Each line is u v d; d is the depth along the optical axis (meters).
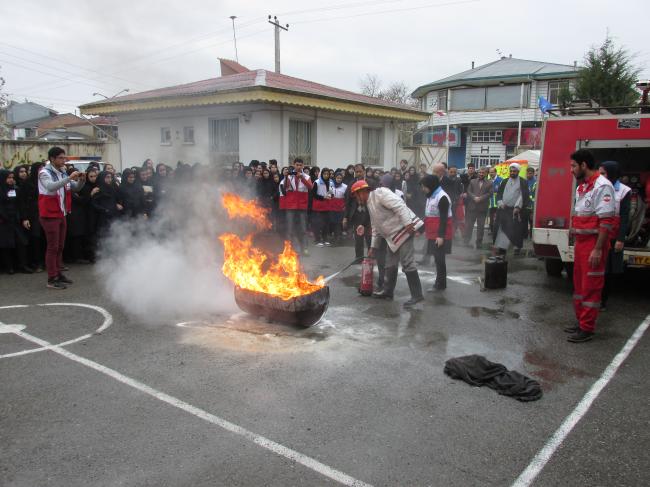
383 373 4.54
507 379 4.30
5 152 18.02
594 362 4.89
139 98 14.43
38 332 5.57
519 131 33.81
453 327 5.88
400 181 12.30
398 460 3.22
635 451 3.37
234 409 3.86
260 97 11.63
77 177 7.50
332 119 14.34
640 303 7.09
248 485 2.96
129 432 3.53
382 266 7.52
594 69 23.28
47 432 3.53
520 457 3.28
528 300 7.12
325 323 5.96
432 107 39.03
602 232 5.18
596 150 8.66
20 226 8.31
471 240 13.23
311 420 3.71
